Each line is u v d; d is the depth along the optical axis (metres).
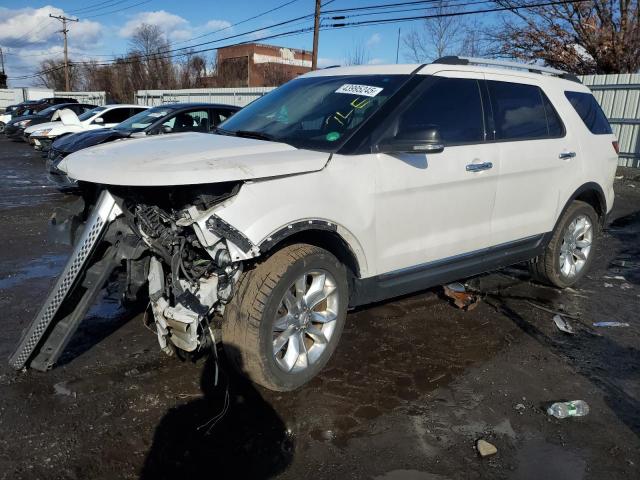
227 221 2.82
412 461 2.75
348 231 3.33
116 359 3.68
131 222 3.13
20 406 3.09
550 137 4.81
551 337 4.27
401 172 3.57
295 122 3.82
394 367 3.71
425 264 3.92
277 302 3.06
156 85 52.19
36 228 7.50
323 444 2.86
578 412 3.19
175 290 3.10
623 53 22.19
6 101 42.88
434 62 4.07
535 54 25.14
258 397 3.29
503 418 3.15
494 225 4.38
